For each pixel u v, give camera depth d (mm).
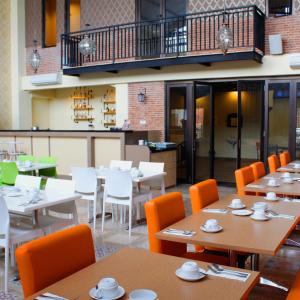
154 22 9836
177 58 8461
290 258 4074
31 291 1767
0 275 3592
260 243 2201
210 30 8820
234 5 8695
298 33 8047
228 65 8516
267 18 8367
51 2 11977
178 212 2943
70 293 1615
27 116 12195
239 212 2934
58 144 9641
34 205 3281
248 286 1674
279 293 3127
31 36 11945
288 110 8242
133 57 9758
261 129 8547
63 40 10820
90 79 10484
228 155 13961
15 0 11820
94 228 5234
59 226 3682
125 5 10273
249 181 4625
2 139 10625
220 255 2930
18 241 3336
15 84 11961
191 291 1619
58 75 11086
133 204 5387
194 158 8977
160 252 2643
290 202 3383
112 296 1556
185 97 9148
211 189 3535
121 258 2006
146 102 9703
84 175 5258
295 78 8117
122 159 8484
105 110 12453
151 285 1679
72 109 13078
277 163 6566
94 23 10781
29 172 6633
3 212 3182
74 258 1991
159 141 9523
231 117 13805
